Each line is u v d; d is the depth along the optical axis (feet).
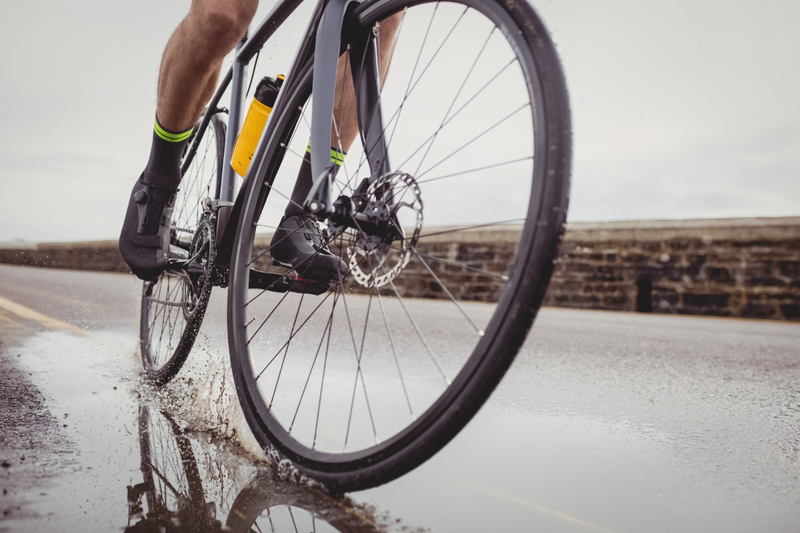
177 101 5.30
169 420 4.78
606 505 3.28
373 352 9.12
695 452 4.36
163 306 6.59
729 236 26.32
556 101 2.66
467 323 15.21
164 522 2.87
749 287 25.90
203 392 5.71
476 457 4.17
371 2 3.99
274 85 5.02
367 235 3.68
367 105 4.09
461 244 31.50
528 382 7.32
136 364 7.42
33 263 62.49
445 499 3.32
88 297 17.93
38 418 4.72
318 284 4.66
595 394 6.61
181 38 4.94
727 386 7.31
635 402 6.20
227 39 4.82
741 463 4.10
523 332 2.56
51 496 3.13
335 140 4.92
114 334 10.16
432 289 32.14
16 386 5.92
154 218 5.81
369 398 5.88
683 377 7.95
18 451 3.85
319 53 3.92
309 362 7.95
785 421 5.43
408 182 3.50
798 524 3.06
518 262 2.61
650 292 27.89
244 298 4.42
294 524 2.90
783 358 10.46
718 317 26.13
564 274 29.84
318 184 3.50
